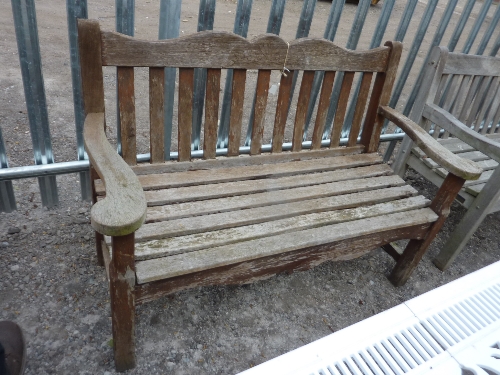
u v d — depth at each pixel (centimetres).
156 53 153
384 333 102
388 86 205
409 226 175
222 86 406
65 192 239
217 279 140
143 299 131
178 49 155
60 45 445
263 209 163
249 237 147
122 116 161
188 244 138
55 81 363
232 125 185
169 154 214
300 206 168
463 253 251
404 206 180
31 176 196
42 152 196
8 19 500
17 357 140
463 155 241
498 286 121
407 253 201
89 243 206
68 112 318
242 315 186
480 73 236
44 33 471
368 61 195
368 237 167
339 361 93
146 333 170
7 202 206
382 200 183
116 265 116
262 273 150
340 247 163
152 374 154
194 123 213
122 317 130
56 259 194
